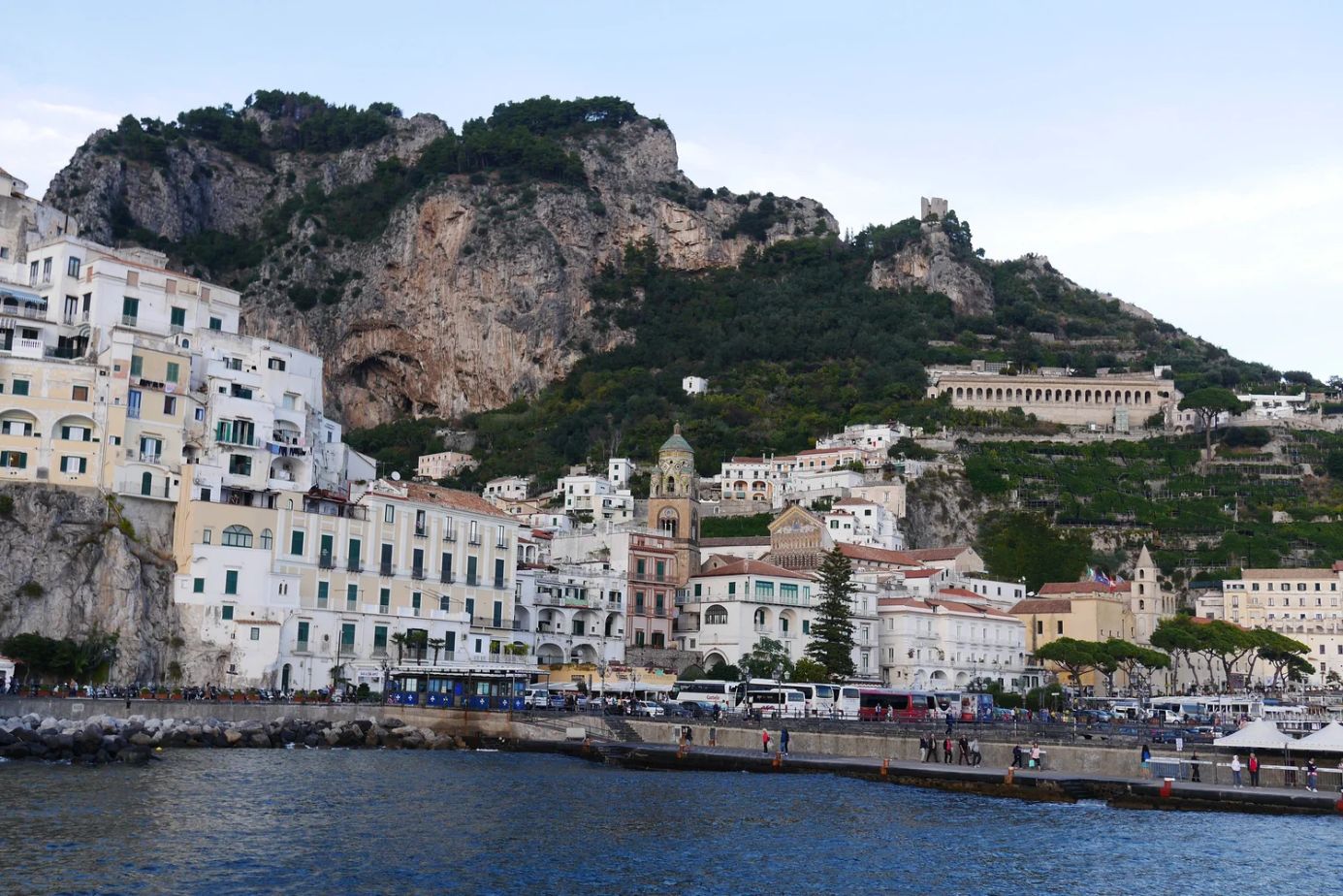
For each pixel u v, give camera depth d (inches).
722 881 2810.0
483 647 6840.6
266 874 2731.3
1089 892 2810.0
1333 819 3627.0
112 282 6535.4
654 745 4889.3
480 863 2906.0
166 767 4119.1
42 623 5541.3
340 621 6220.5
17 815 3171.8
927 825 3506.4
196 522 5900.6
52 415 5890.8
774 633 7819.9
